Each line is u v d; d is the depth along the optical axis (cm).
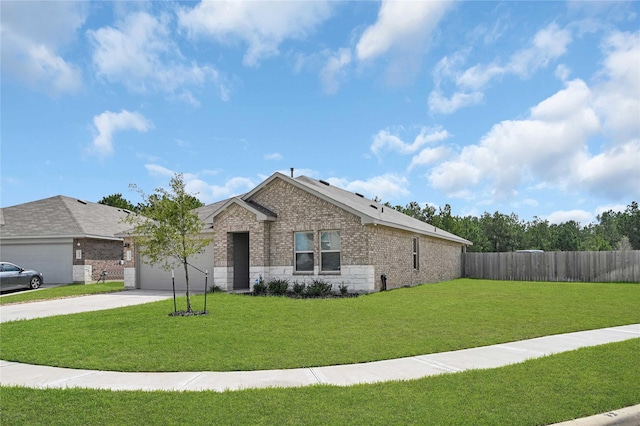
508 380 640
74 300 1830
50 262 2752
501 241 5328
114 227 3048
